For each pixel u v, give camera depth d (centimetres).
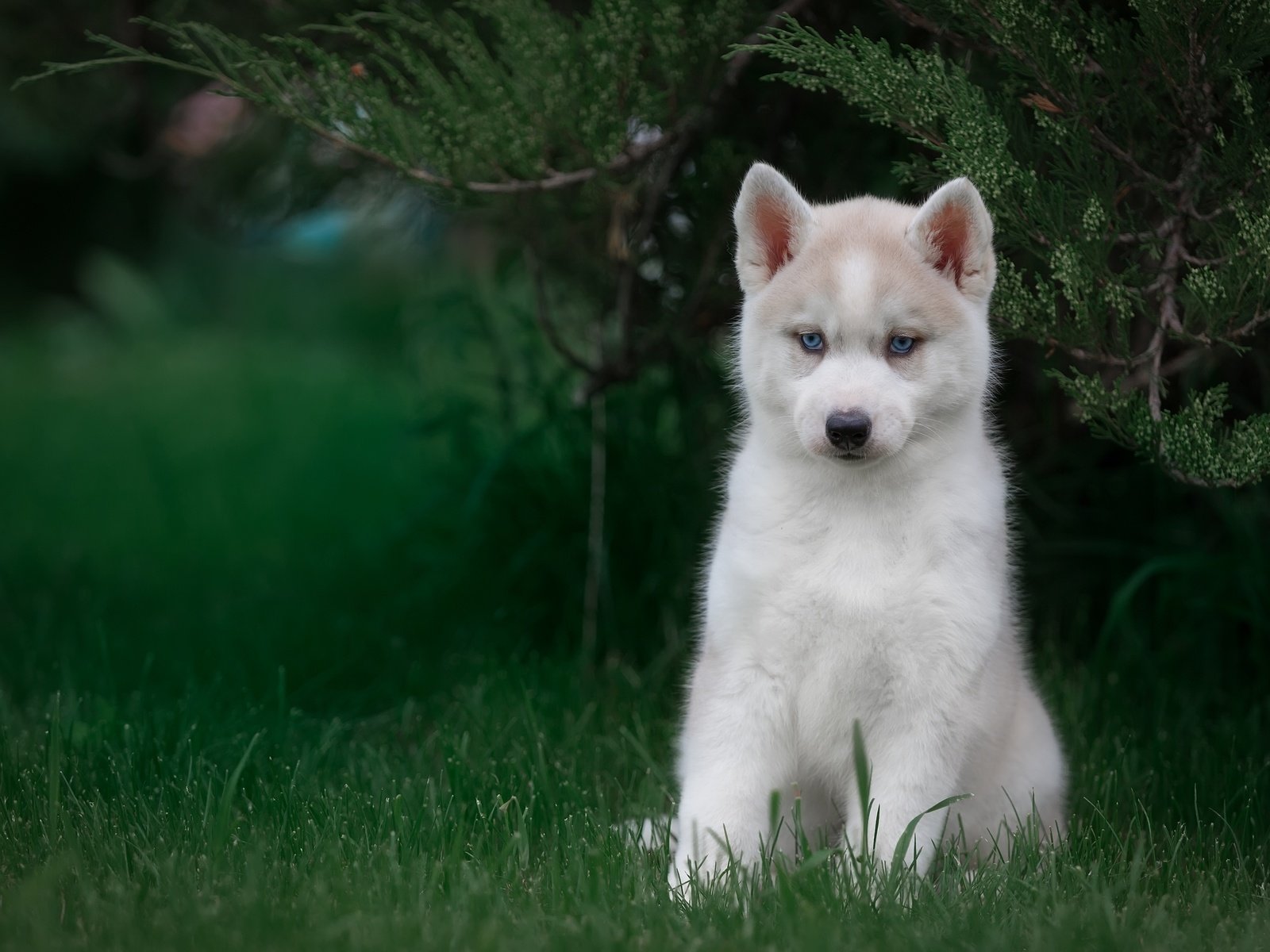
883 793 624
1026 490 1023
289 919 530
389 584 1166
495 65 755
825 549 627
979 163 631
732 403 1027
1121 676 951
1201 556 952
